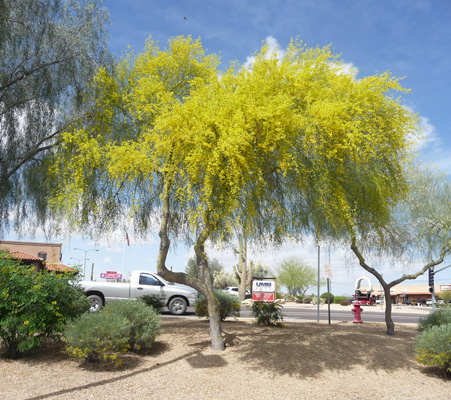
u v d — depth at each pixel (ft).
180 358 27.48
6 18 32.71
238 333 35.37
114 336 25.85
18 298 25.61
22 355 27.32
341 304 126.93
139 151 27.43
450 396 23.20
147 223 39.65
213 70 35.42
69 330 26.07
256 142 25.67
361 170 28.68
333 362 27.45
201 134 24.17
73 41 35.37
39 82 35.14
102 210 35.81
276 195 31.35
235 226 26.48
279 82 27.81
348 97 26.86
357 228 34.88
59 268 30.12
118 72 35.55
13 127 35.63
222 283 182.09
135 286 58.44
